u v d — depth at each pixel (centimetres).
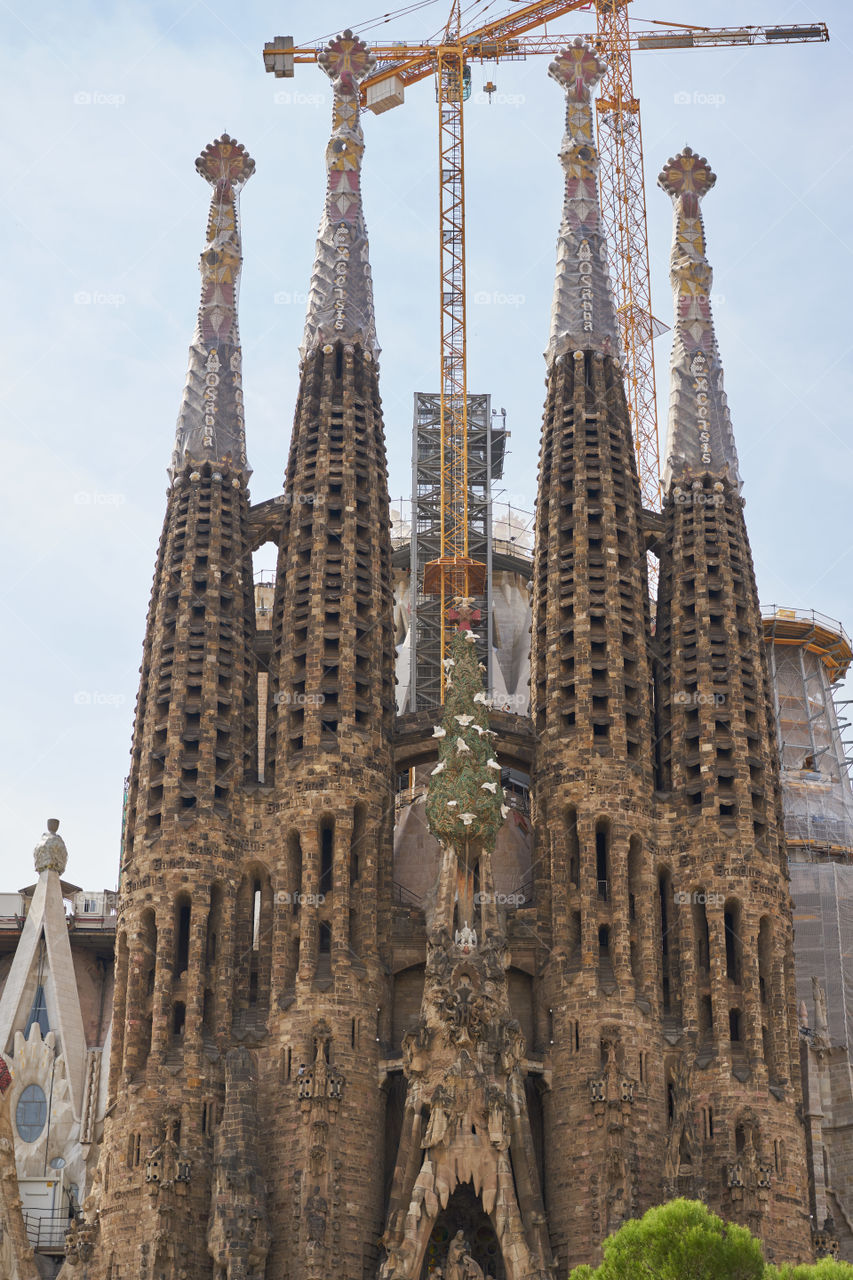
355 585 10488
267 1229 9025
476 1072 9119
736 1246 7319
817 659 13450
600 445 10819
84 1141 11150
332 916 9800
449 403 13400
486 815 9775
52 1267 10925
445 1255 9256
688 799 10112
